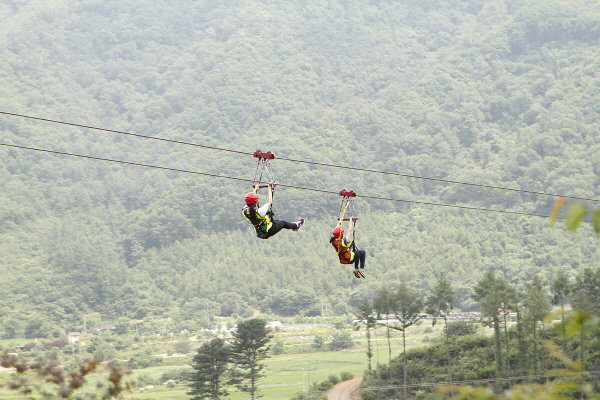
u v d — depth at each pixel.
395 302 88.38
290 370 116.00
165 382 112.69
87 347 163.00
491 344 81.88
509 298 78.75
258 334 80.88
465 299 198.50
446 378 76.75
